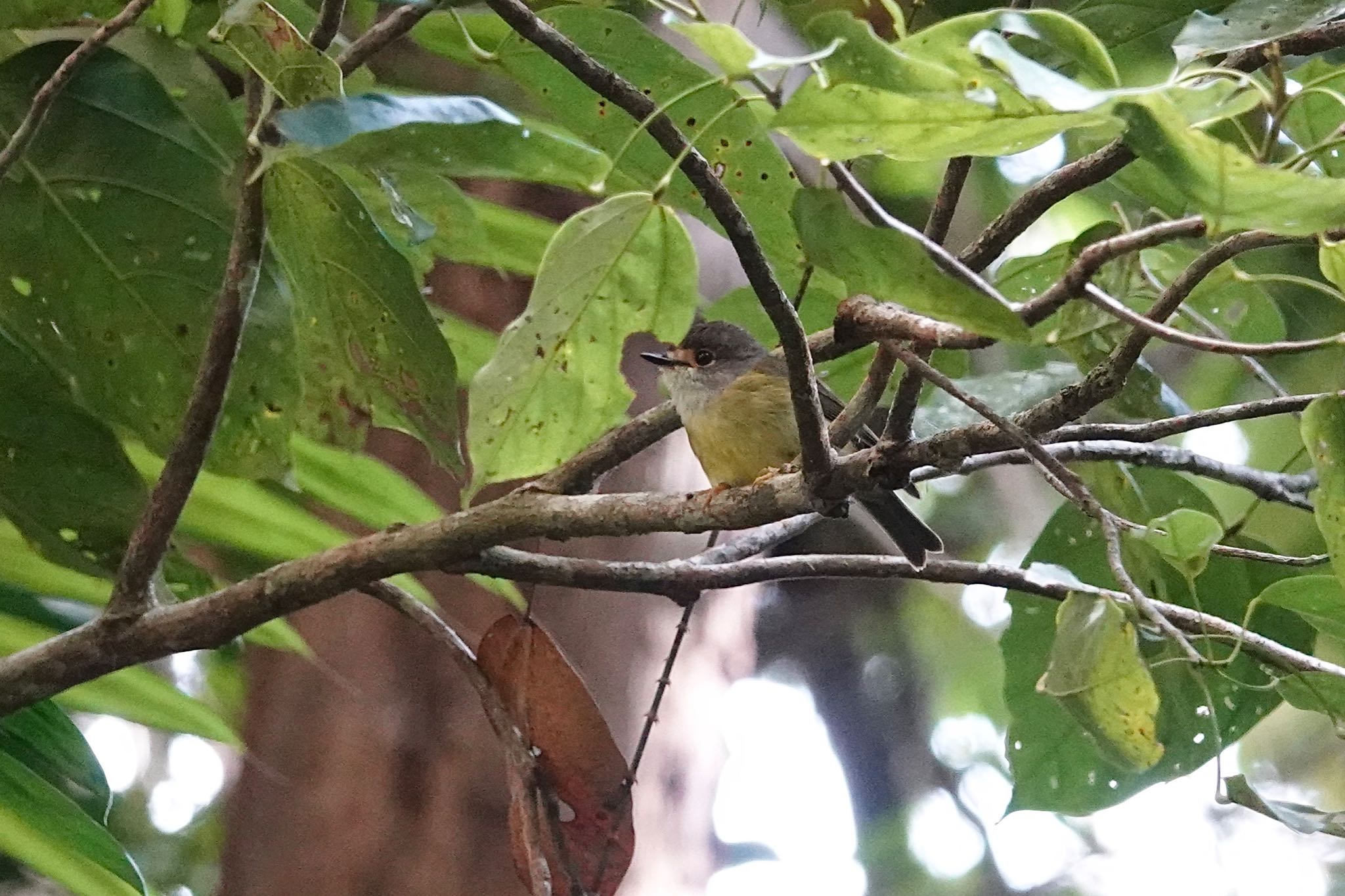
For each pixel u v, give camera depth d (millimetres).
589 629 5836
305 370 5684
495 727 5684
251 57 5422
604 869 5691
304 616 5848
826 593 6637
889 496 5785
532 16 5398
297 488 5691
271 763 5844
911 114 4555
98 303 5668
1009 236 5660
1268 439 6016
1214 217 4570
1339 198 4309
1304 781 6238
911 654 6668
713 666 5879
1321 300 5746
